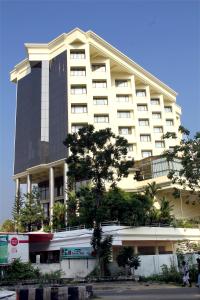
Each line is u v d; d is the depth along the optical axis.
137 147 68.81
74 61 65.31
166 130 80.75
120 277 31.25
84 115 62.25
